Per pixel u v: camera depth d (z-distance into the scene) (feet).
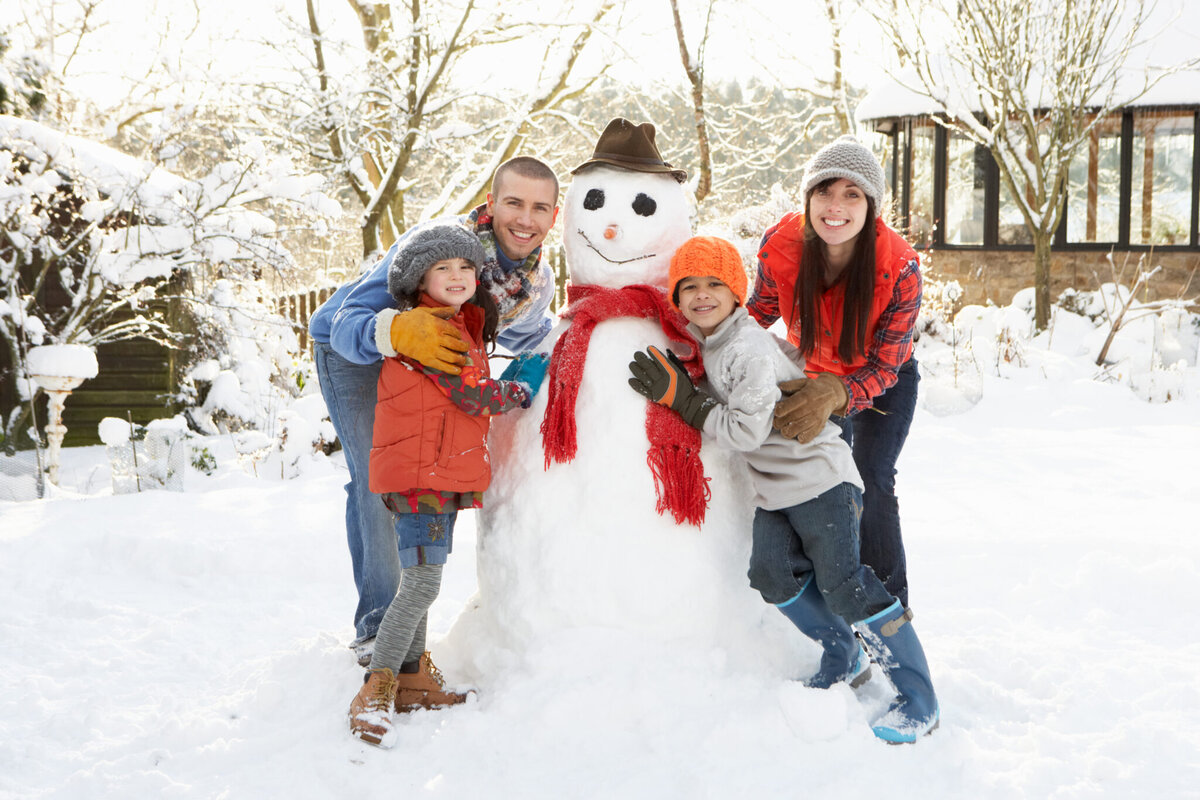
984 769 8.94
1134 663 11.68
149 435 25.26
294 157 43.06
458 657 11.05
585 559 9.91
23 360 30.01
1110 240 56.39
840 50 62.64
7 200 29.09
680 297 10.25
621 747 9.05
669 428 10.02
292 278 38.75
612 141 11.42
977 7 47.78
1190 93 53.36
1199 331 48.83
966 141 57.88
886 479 11.61
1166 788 8.63
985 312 46.78
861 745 9.10
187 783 9.03
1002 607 14.21
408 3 46.85
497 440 10.81
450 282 9.96
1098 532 17.43
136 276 31.24
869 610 9.55
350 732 9.66
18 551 17.74
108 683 11.91
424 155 51.88
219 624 14.35
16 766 9.59
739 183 72.08
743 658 10.20
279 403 36.86
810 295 10.52
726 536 10.22
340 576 17.04
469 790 8.52
